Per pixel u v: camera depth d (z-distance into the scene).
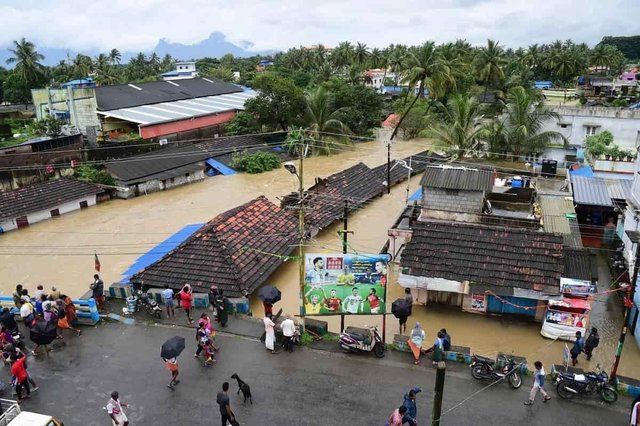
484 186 25.98
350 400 15.70
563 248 22.73
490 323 22.02
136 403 15.61
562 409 15.30
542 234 22.61
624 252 25.50
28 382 15.90
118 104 61.66
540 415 15.04
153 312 20.59
